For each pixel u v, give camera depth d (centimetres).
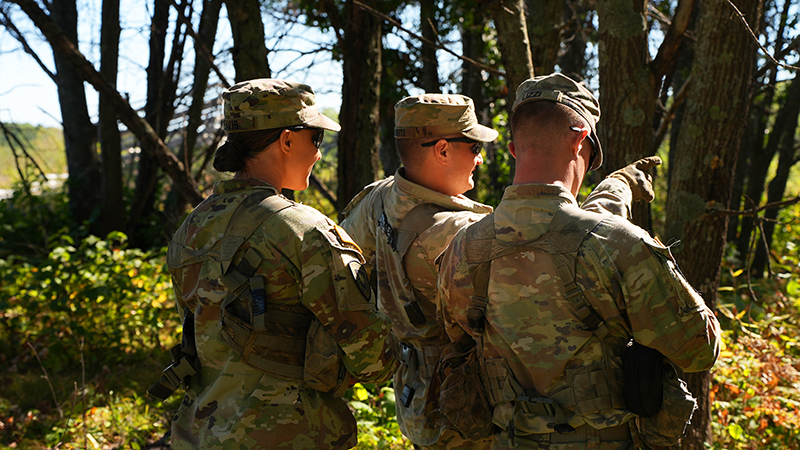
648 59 265
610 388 139
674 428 141
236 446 149
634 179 178
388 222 207
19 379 460
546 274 141
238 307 153
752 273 803
